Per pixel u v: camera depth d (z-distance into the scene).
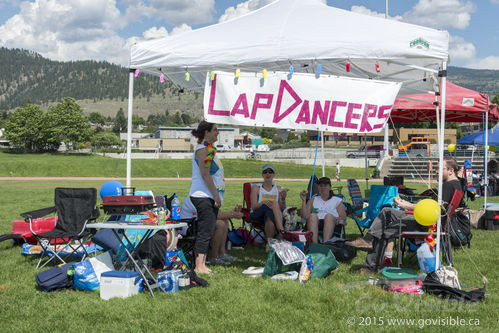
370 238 5.61
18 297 4.61
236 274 5.50
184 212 5.91
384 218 5.48
